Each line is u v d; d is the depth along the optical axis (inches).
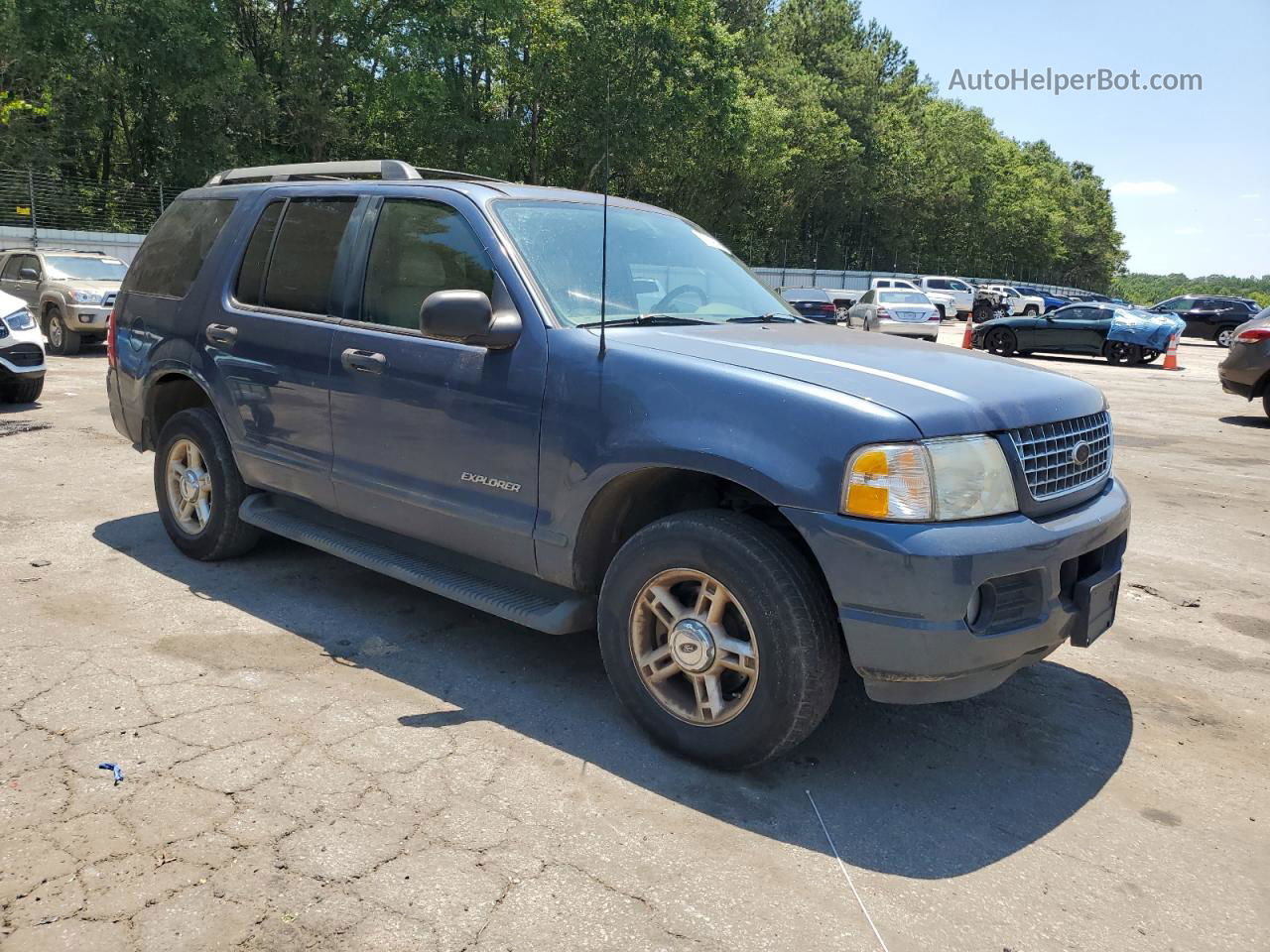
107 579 184.7
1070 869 105.5
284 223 178.1
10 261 658.8
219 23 1131.3
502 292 139.0
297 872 98.2
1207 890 102.7
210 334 183.3
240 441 179.0
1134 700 152.3
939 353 139.0
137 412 205.2
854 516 107.9
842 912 96.0
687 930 92.0
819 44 2471.7
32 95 1147.9
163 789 112.2
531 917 92.7
